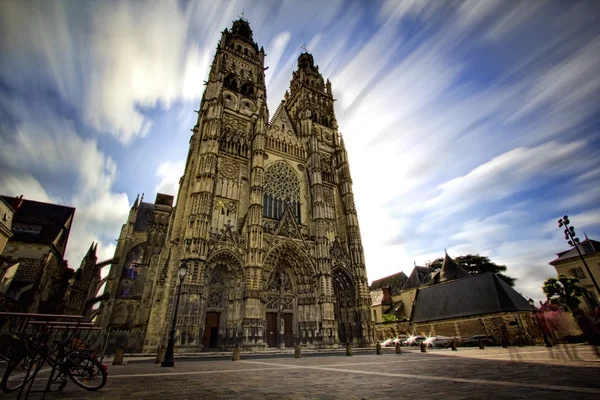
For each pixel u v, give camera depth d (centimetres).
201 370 1695
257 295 4225
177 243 4575
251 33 8556
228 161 5456
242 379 1282
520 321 4194
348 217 6222
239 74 6919
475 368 1566
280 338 4366
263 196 5584
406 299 8300
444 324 5278
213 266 4312
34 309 3766
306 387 1055
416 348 4609
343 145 7162
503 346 4122
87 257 6041
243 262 4525
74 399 875
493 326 4462
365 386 1055
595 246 6438
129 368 1875
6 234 2944
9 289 3581
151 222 8056
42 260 4075
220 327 4150
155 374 1492
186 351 3488
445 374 1346
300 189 6144
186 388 1054
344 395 895
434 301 5844
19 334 969
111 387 1084
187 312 3712
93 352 1177
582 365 1529
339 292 5559
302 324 4728
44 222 4697
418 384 1076
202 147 5141
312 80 8550
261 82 7081
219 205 4969
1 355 955
